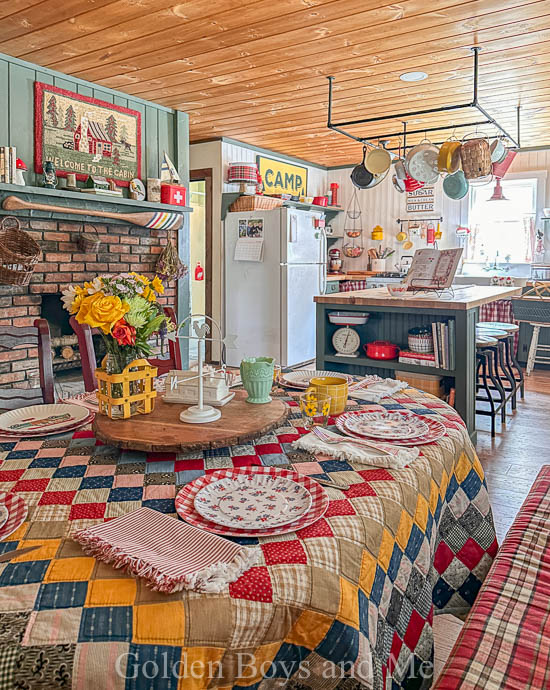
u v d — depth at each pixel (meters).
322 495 1.04
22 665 0.69
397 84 4.15
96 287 1.36
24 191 3.36
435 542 1.21
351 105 4.72
